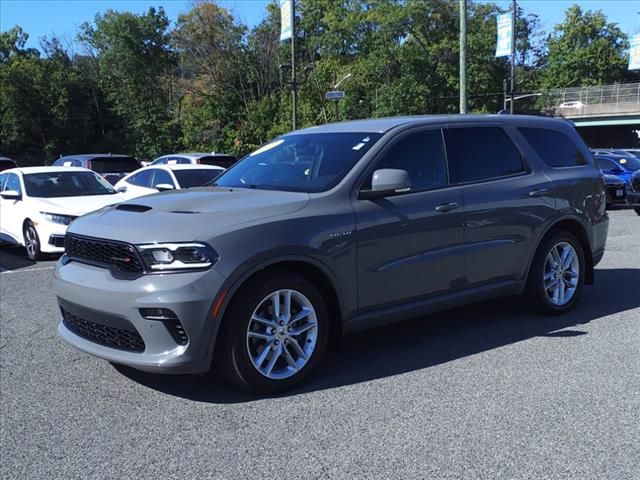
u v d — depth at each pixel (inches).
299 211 169.0
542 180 229.5
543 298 232.4
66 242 181.5
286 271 166.1
